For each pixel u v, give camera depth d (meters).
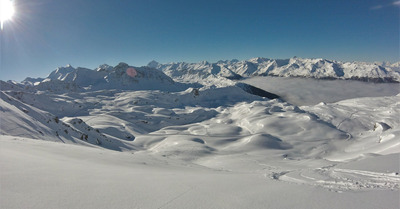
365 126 137.75
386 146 58.03
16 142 13.63
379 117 148.38
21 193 4.54
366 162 11.27
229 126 137.50
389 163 10.18
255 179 8.77
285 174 10.59
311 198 5.27
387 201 4.89
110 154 17.97
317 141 96.31
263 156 67.19
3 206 3.84
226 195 5.47
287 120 128.25
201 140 103.69
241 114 169.62
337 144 90.38
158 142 105.06
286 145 92.62
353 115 160.25
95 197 4.77
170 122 177.12
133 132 127.56
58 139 40.19
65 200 4.43
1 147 10.00
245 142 94.31
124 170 9.58
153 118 177.75
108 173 7.88
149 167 13.81
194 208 4.45
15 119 33.56
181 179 7.79
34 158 8.79
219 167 42.25
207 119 188.38
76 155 13.55
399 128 72.25
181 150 78.44
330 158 69.50
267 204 4.81
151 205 4.54
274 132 115.50
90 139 68.12
